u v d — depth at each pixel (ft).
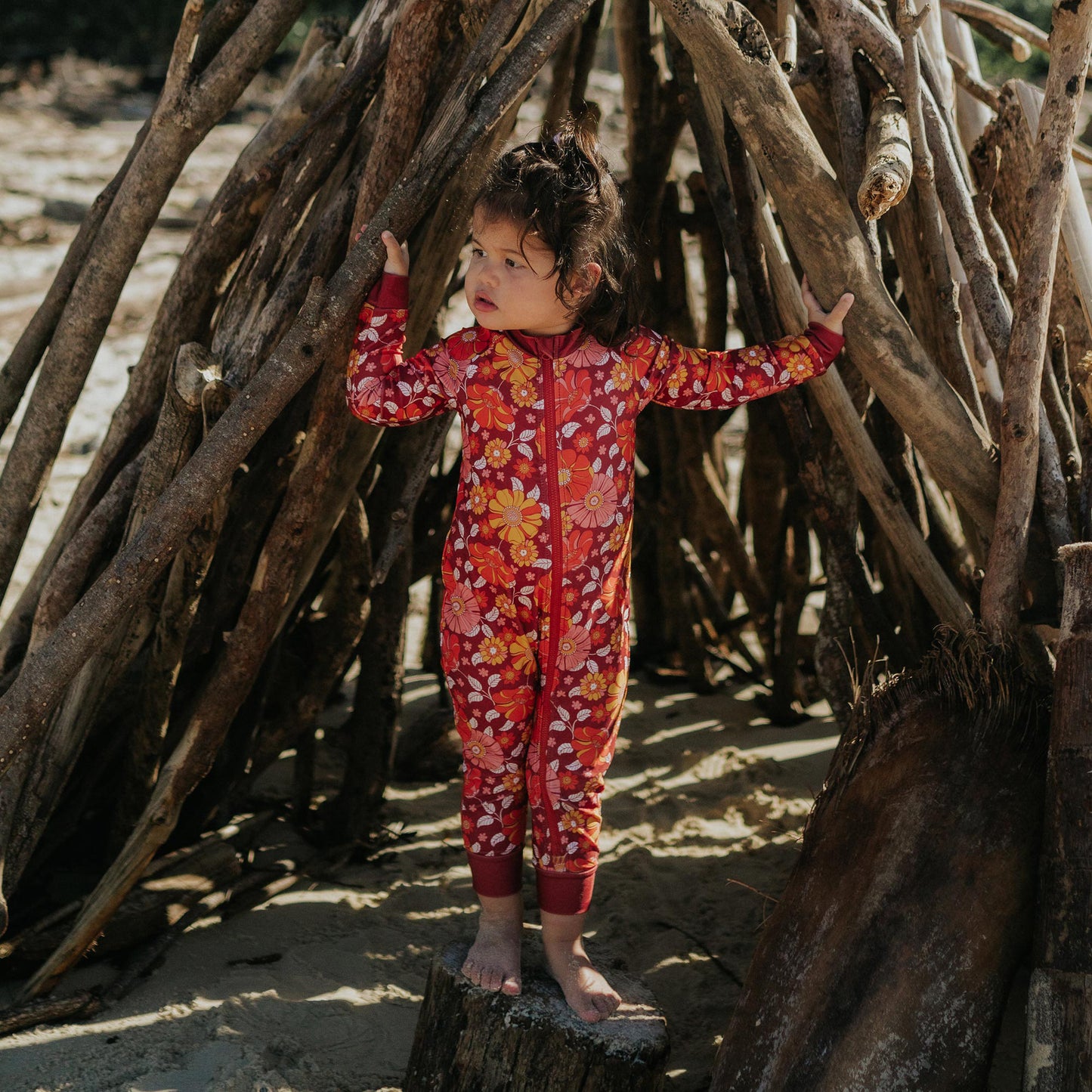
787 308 6.99
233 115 43.55
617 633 6.05
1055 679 5.92
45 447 7.85
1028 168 7.54
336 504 7.56
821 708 12.27
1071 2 6.11
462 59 6.57
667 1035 5.96
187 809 8.49
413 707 11.87
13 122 42.42
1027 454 6.41
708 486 11.44
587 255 5.50
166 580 7.36
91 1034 6.90
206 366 6.82
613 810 10.15
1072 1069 5.15
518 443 5.80
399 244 5.95
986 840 5.93
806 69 7.00
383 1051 6.97
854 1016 5.54
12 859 7.37
